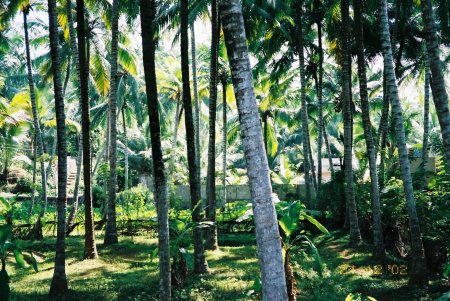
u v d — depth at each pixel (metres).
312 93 33.66
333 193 20.91
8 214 13.77
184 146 42.12
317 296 9.72
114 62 17.61
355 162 29.56
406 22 22.53
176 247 10.84
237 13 4.63
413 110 35.75
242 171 41.22
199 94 28.62
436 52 8.47
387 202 15.55
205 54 33.72
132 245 17.42
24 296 10.18
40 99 26.34
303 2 21.72
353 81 31.23
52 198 35.44
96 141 39.56
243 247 17.50
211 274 12.45
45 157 22.97
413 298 9.68
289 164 38.09
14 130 25.52
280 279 4.45
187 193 34.28
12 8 21.28
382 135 20.02
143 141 46.94
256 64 26.50
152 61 7.97
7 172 35.22
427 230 12.39
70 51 23.48
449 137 8.31
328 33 21.31
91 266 13.91
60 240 10.57
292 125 33.16
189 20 17.03
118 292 10.44
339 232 19.03
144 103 35.34
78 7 14.35
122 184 42.47
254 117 4.55
